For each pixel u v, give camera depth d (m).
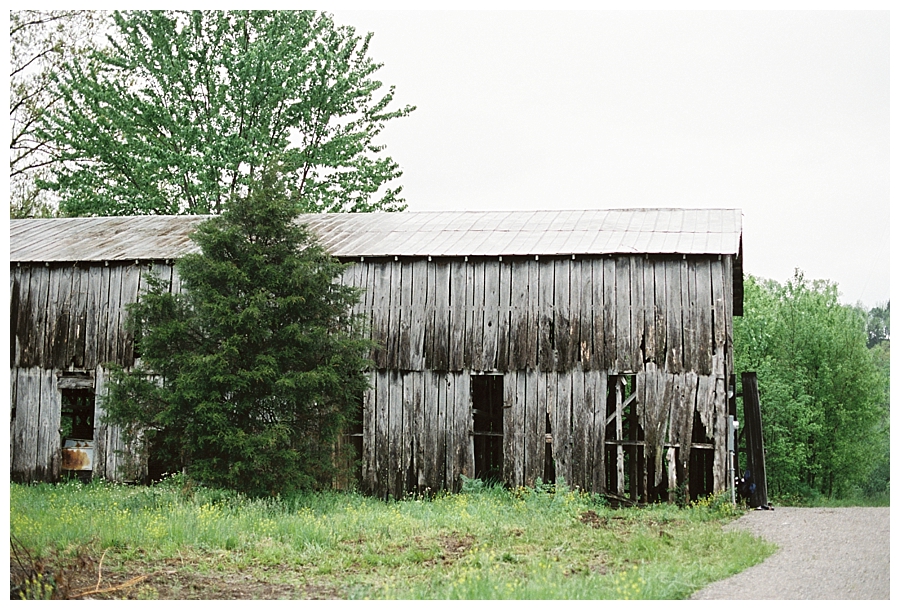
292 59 40.16
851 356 41.44
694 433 23.81
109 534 15.80
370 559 15.02
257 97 39.44
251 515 17.88
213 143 38.06
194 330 20.70
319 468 21.53
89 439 28.70
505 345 23.42
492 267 23.78
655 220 25.84
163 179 39.34
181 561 14.78
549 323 23.28
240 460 19.98
